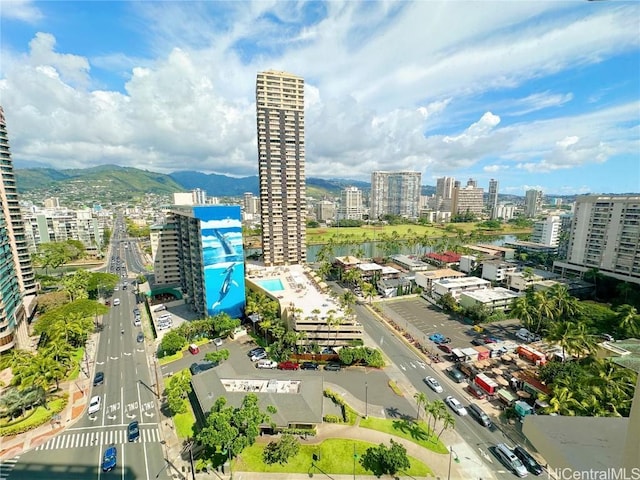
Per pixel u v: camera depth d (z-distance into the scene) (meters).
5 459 50.69
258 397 58.34
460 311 106.50
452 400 62.22
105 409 62.19
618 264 119.25
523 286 124.94
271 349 80.75
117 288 141.62
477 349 80.25
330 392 65.50
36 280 139.38
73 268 178.62
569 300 95.00
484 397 64.69
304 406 56.69
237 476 47.12
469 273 152.88
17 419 58.22
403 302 121.62
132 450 52.28
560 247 163.00
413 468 48.22
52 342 70.94
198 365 75.06
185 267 118.56
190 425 57.12
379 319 104.81
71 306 94.00
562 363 65.25
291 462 49.22
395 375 73.19
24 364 63.91
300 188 157.12
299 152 154.88
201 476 47.38
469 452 51.50
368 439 53.78
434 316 107.06
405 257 185.00
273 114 148.38
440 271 143.50
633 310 86.81
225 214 96.62
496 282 137.12
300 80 150.62
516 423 57.88
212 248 95.81
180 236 122.69
